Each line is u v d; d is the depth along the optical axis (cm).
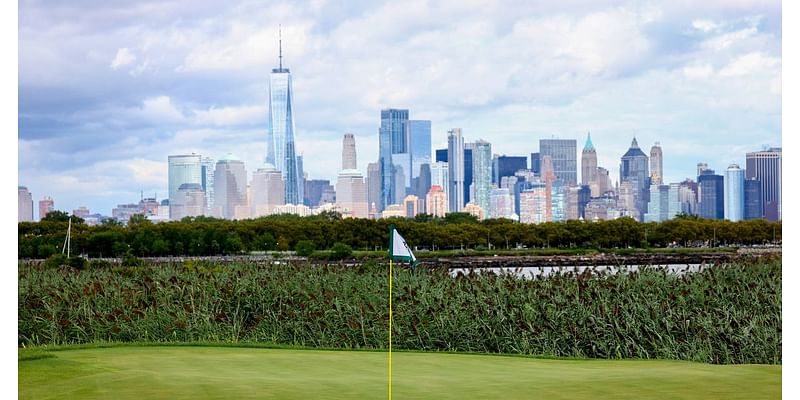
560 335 1781
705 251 11644
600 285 2112
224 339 1861
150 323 1870
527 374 1255
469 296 1969
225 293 2067
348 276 2336
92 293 2077
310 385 1140
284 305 2025
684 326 1797
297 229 10881
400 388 1125
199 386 1121
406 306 1936
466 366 1360
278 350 1572
